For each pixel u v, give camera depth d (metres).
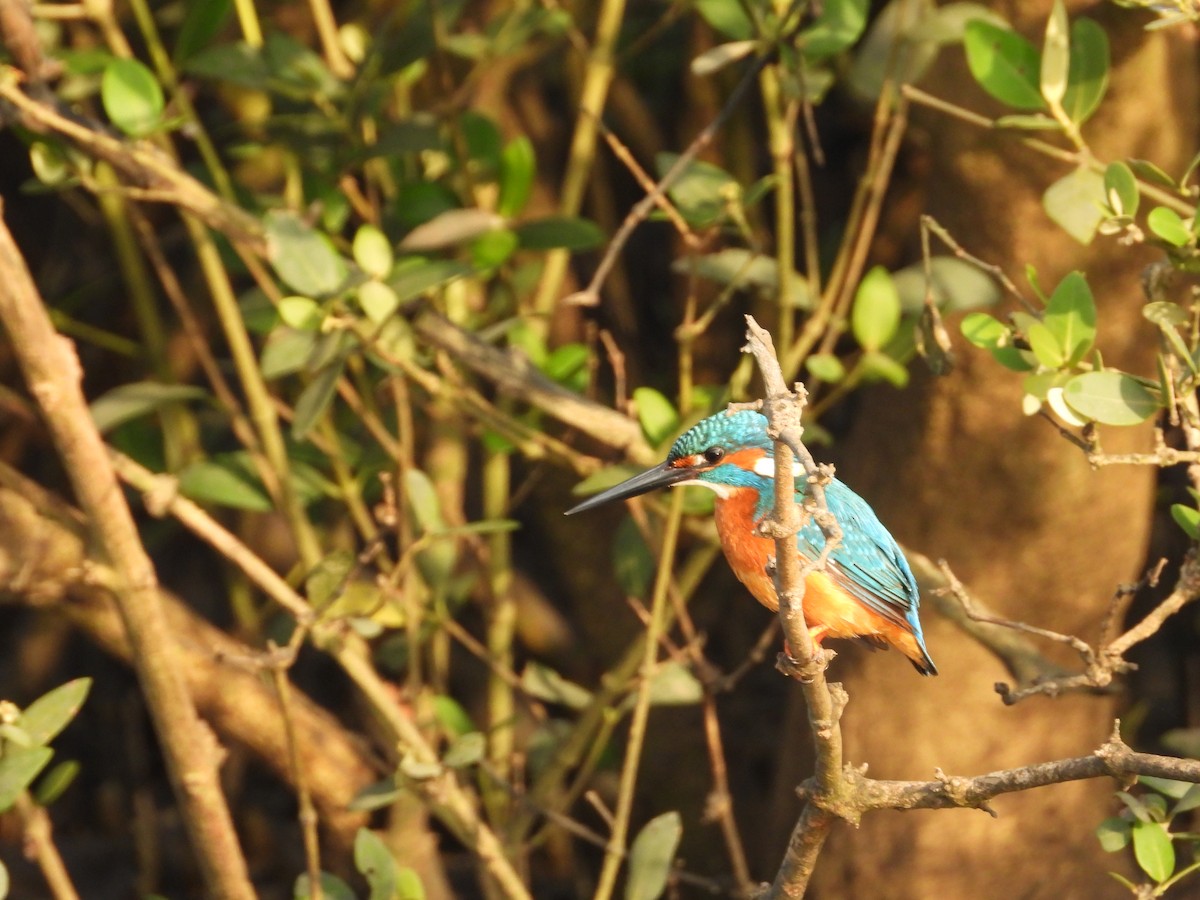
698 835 11.99
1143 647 11.88
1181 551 11.48
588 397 10.62
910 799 5.41
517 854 9.84
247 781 13.80
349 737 10.16
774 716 12.60
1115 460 6.11
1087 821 9.81
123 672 14.10
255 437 10.55
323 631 8.37
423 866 10.30
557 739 10.46
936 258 8.66
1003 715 9.40
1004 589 9.00
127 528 7.18
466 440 12.64
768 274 9.08
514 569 13.36
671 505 9.00
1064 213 7.04
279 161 12.31
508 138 12.27
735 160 11.47
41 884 13.40
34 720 6.48
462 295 10.05
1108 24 7.73
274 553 13.05
